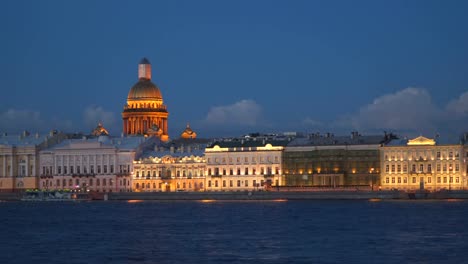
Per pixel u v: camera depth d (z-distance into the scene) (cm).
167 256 19075
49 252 19938
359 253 19212
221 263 18150
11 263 18500
